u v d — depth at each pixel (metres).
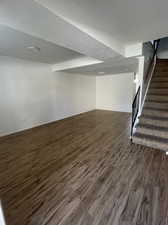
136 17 1.77
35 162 2.51
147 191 1.76
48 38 2.03
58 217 1.42
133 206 1.54
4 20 1.47
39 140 3.55
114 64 4.15
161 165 2.32
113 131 4.18
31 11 1.32
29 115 4.56
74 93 6.48
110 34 2.32
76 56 3.92
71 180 2.00
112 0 1.41
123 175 2.09
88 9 1.55
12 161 2.55
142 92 3.51
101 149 2.98
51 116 5.41
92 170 2.23
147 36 2.43
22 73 4.19
